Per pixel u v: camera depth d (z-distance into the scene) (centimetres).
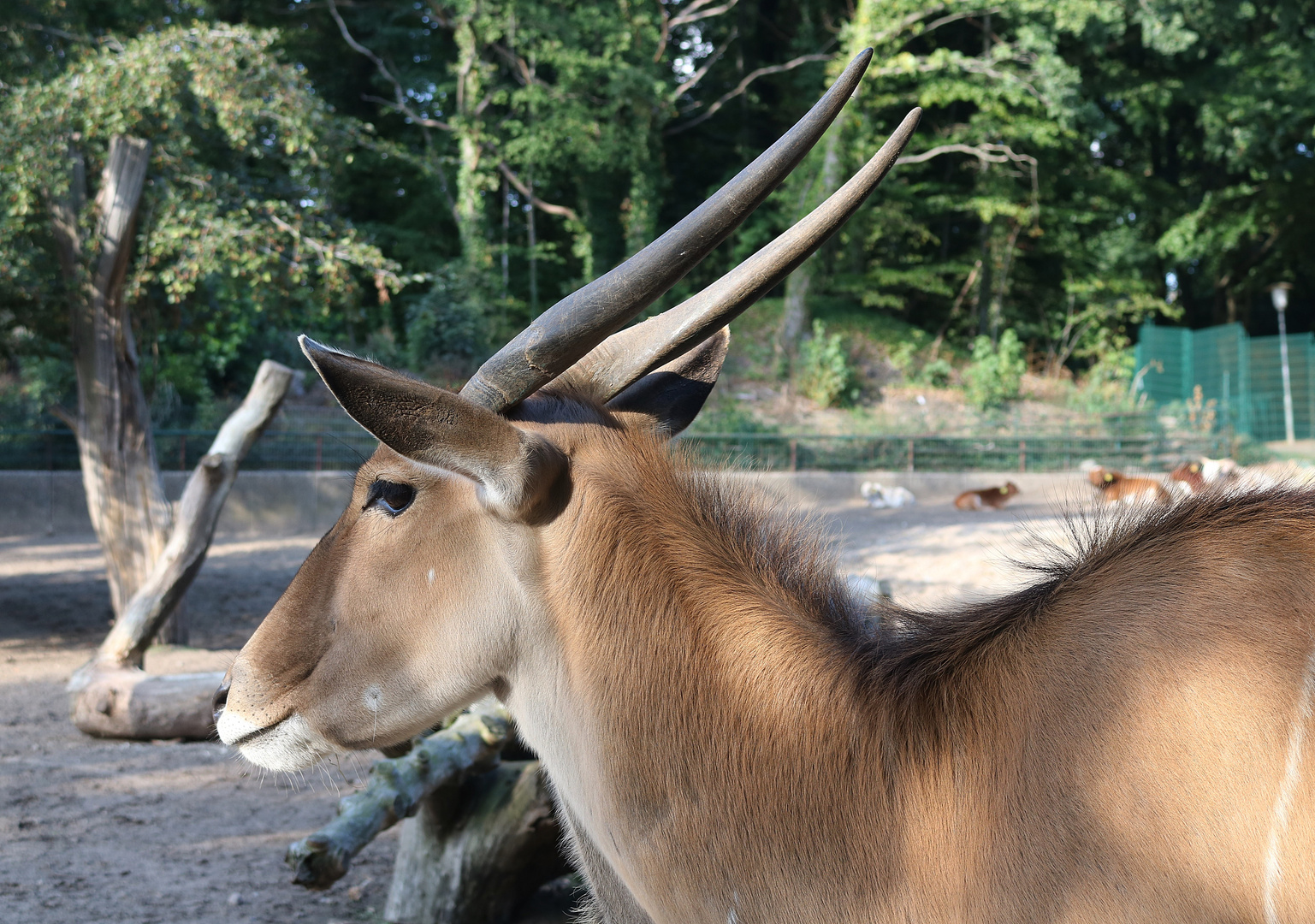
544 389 214
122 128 864
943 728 185
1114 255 2961
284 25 2409
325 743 217
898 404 2553
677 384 230
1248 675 162
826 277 2858
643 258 195
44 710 771
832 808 188
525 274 2989
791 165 197
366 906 455
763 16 3192
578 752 202
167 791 608
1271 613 166
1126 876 162
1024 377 2817
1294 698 158
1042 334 3005
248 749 221
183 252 901
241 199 960
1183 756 161
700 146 3189
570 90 2602
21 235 880
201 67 891
